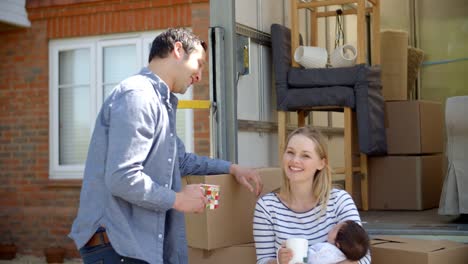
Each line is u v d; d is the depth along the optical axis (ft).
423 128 16.37
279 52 15.03
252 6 14.46
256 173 9.79
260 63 14.89
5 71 22.75
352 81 14.92
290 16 16.66
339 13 17.60
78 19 21.79
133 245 7.38
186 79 8.20
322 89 14.90
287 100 15.01
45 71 22.38
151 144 7.52
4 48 22.71
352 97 14.92
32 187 22.59
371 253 9.77
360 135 15.08
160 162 7.73
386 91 17.54
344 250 8.61
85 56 22.06
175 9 20.39
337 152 19.22
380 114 15.55
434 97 22.07
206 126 19.80
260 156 14.49
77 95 22.18
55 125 22.38
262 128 14.60
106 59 21.71
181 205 7.55
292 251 8.38
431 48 22.11
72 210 21.98
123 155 7.22
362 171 16.29
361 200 16.39
